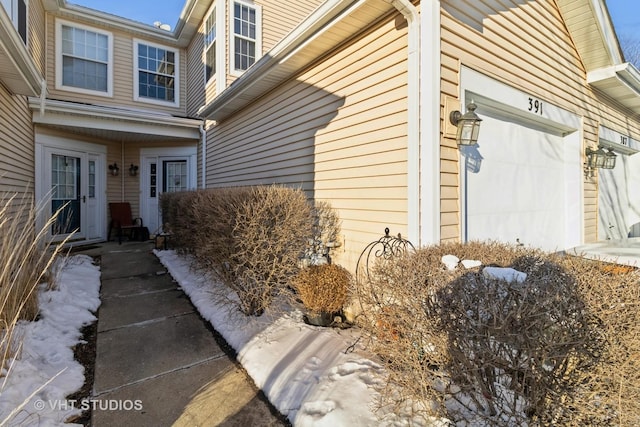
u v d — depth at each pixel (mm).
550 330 1462
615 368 1414
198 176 8539
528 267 2086
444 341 1640
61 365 2504
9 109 4723
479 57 3248
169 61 9320
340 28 3430
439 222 2797
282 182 4914
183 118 7957
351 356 2600
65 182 7281
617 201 6219
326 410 1980
